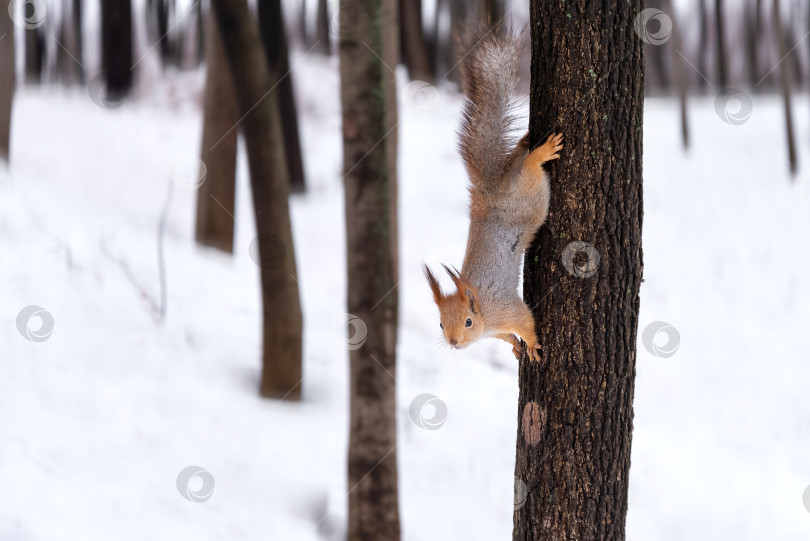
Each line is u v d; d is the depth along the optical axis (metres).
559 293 3.11
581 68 3.00
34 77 17.02
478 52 3.24
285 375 6.60
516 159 3.22
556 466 3.19
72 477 4.89
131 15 15.73
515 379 7.85
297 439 6.13
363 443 4.93
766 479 6.57
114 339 6.53
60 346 6.18
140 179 11.92
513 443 6.71
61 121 13.80
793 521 6.01
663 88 21.38
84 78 16.52
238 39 6.32
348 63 4.75
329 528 5.26
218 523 4.91
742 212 12.91
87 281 7.20
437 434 6.64
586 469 3.16
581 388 3.12
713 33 20.89
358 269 4.86
